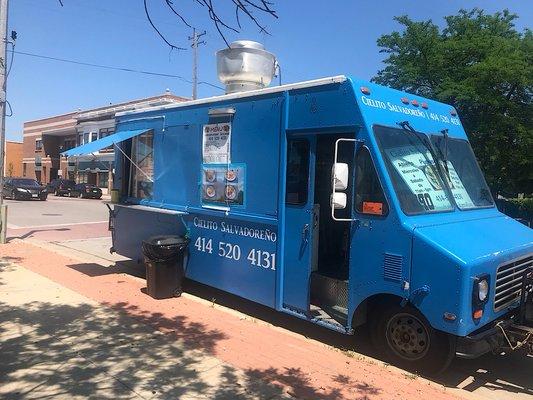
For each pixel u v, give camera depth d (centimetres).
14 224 1719
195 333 562
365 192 499
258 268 618
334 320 536
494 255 460
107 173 4372
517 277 504
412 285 459
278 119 589
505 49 1470
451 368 509
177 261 720
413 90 1581
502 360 538
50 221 1856
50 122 5600
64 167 5400
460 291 427
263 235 610
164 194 790
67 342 518
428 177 530
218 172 678
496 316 470
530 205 1759
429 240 450
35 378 430
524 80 1379
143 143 848
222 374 451
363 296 498
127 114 891
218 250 681
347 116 516
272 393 416
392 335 498
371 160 495
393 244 475
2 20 1121
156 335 548
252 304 728
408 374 470
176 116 762
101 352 493
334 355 513
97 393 405
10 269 882
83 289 748
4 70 1153
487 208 591
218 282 681
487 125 1430
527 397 448
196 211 712
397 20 1595
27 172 6116
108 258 1079
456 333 429
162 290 708
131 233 862
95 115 4591
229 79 754
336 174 495
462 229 497
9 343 512
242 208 638
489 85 1422
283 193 583
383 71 1644
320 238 611
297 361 491
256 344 534
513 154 1468
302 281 561
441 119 603
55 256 1042
